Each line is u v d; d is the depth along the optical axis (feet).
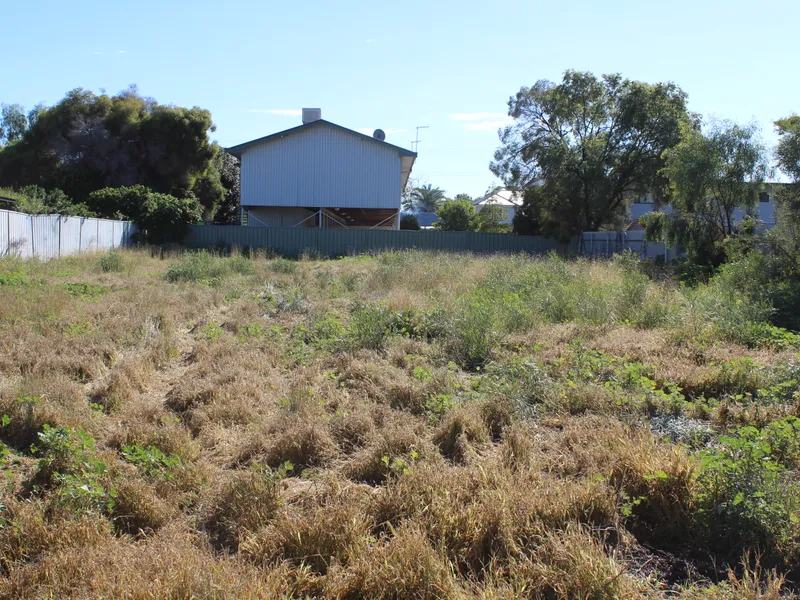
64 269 53.47
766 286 38.04
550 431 17.16
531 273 45.44
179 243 93.15
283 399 19.29
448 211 143.64
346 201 102.89
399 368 23.58
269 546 11.41
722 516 11.64
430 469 13.60
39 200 68.59
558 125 109.19
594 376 21.56
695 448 15.49
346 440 16.31
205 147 116.67
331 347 26.40
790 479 13.07
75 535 11.60
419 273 48.32
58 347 24.39
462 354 25.73
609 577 9.92
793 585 10.45
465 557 10.98
